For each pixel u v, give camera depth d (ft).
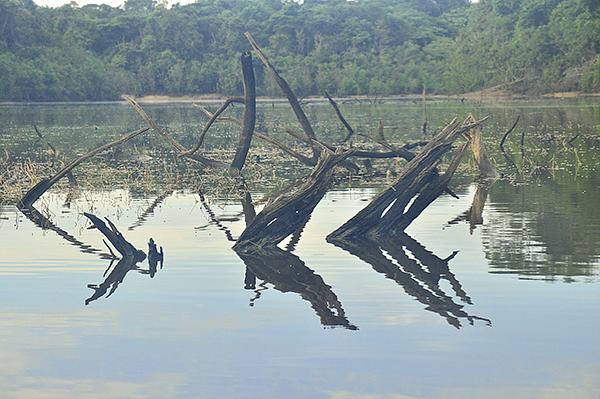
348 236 68.39
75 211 83.97
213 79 472.44
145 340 42.86
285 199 65.51
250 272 56.95
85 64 443.32
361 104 356.59
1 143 160.86
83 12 537.65
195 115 277.23
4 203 89.35
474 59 434.71
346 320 45.60
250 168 118.21
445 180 70.69
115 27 505.66
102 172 115.55
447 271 56.34
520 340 42.01
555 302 48.19
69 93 429.38
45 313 47.60
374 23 537.65
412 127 190.60
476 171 109.70
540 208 79.82
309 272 56.80
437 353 40.45
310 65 459.73
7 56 410.72
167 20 499.10
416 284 52.95
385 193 68.95
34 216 81.10
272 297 50.55
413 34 537.65
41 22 456.45
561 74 393.50
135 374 38.52
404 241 66.64
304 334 43.34
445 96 437.99
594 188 92.17
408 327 44.27
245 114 98.02
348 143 149.89
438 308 47.60
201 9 583.99
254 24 516.73
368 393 36.11
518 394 35.86
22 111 315.78
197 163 126.21
